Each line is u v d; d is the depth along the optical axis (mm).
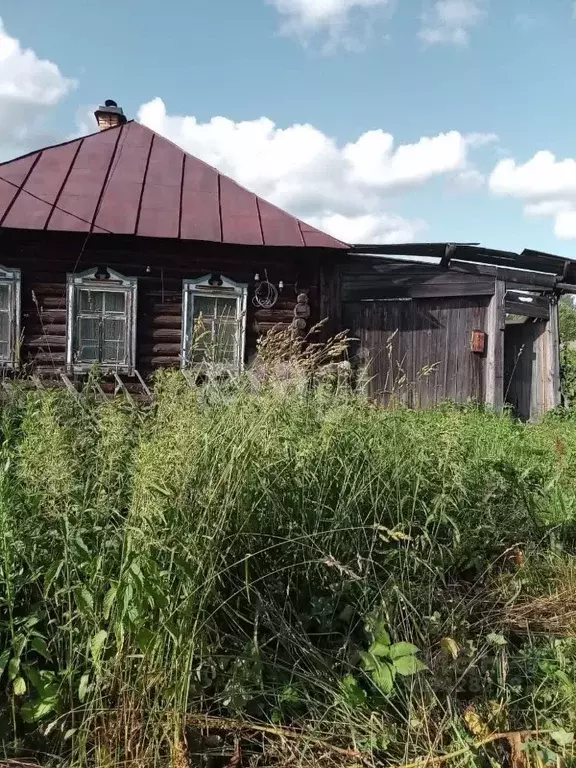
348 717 2033
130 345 8867
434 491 3064
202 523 2109
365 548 2686
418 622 2490
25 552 2291
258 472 2500
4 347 8656
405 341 9867
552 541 3393
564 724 2055
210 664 2105
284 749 1964
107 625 2145
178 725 1881
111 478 2576
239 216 9305
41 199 8727
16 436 3643
